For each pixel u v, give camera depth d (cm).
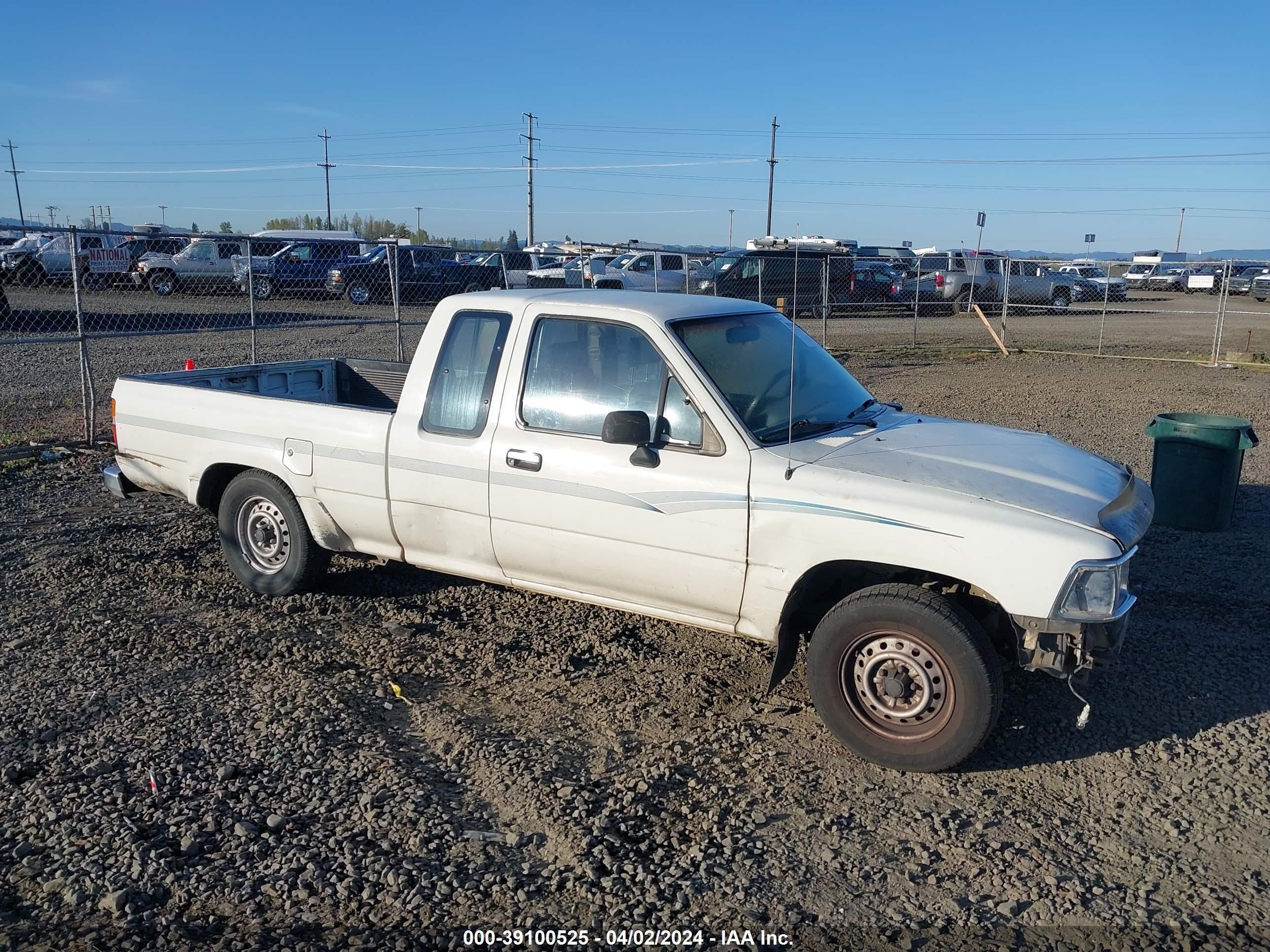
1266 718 460
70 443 1026
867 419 497
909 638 405
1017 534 390
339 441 555
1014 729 451
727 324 496
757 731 450
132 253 2519
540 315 496
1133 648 538
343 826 369
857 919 323
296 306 2589
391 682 493
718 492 441
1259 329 2795
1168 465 754
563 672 508
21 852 350
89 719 450
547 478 482
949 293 2972
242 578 617
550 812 379
